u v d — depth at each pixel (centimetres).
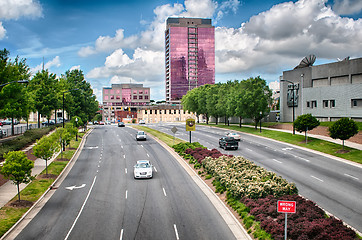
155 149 4531
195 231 1573
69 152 4188
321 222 1423
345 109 5369
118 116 16512
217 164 2716
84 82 7888
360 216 1689
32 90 6153
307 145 4228
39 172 2970
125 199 2153
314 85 6519
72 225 1689
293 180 2480
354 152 3481
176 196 2194
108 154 4197
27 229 1645
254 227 1524
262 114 6081
